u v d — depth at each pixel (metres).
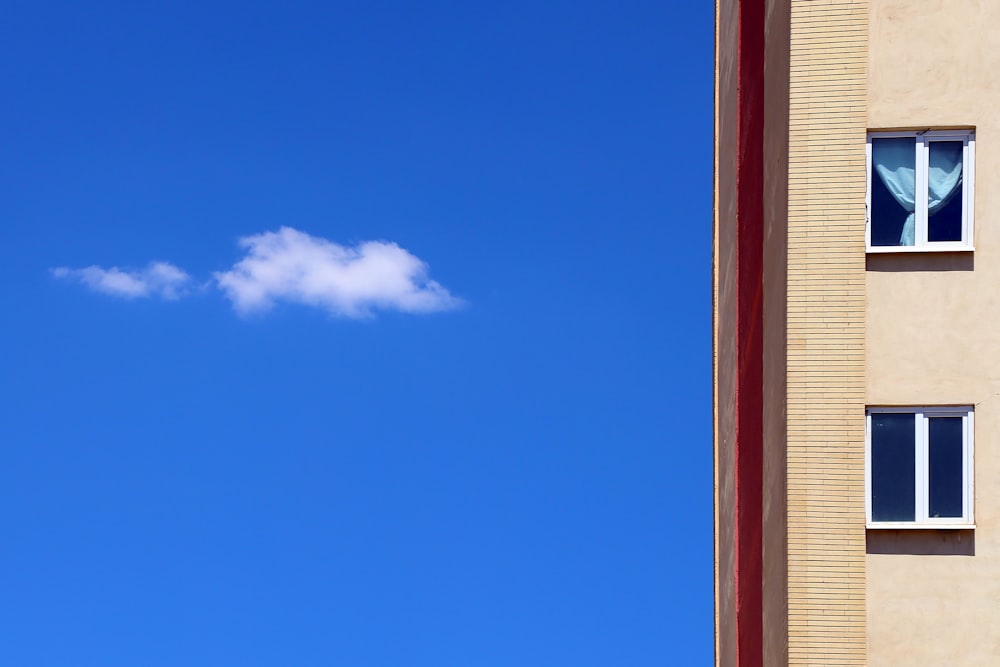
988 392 22.81
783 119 24.70
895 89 23.66
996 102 23.41
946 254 23.23
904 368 23.03
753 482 28.42
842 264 23.33
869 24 23.84
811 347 23.25
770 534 25.00
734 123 33.59
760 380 27.52
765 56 27.23
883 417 23.06
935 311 23.14
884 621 22.45
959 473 22.73
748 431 29.42
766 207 26.50
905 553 22.58
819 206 23.52
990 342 22.95
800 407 23.14
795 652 22.53
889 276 23.31
